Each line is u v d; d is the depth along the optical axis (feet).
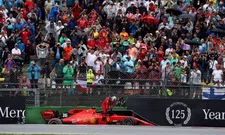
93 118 390.21
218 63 460.14
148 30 505.25
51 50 486.38
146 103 397.60
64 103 403.95
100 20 515.91
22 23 492.54
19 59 455.22
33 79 421.59
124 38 485.56
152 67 424.05
